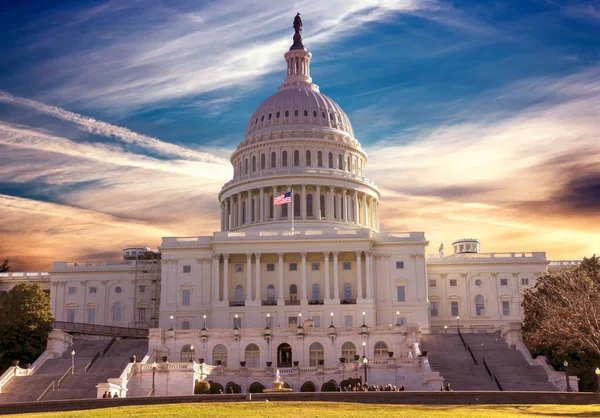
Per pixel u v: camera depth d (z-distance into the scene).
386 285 123.69
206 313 122.62
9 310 100.06
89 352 101.75
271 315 119.38
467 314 136.75
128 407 57.81
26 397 84.25
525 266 137.88
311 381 92.31
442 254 143.50
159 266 138.75
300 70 158.00
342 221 139.50
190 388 86.75
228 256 122.81
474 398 58.62
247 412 53.22
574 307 81.06
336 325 118.69
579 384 86.06
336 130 147.88
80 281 139.62
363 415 51.62
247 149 147.25
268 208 140.00
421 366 86.50
